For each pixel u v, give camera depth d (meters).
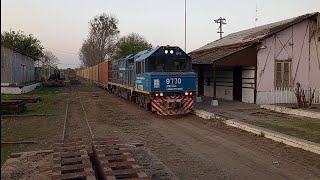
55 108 21.55
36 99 24.91
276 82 22.14
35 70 59.88
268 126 13.48
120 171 6.48
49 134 13.08
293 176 7.71
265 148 10.40
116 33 87.19
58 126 14.87
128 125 15.17
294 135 11.66
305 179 7.49
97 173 7.41
